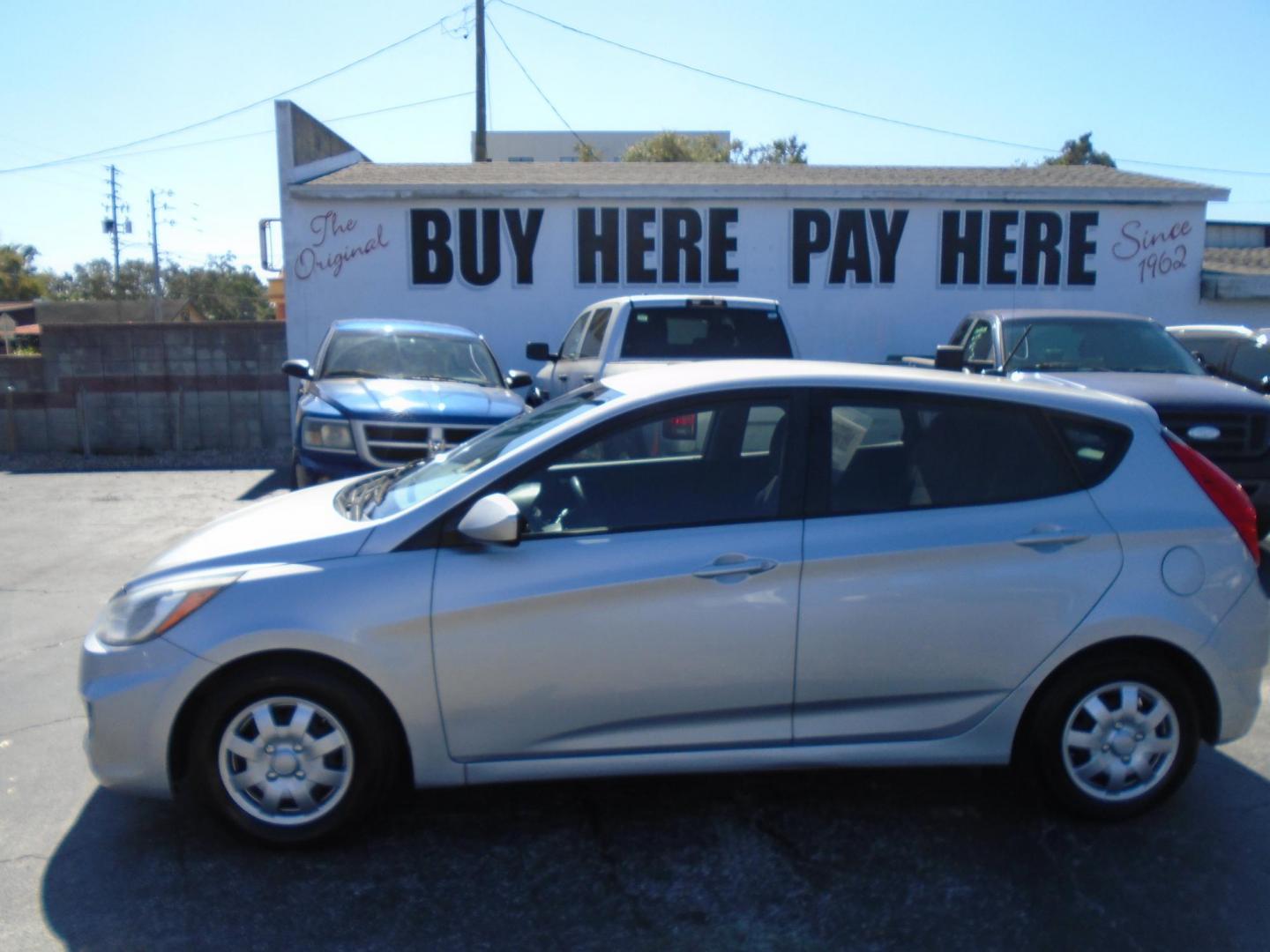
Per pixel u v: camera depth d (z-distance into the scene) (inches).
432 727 149.1
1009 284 589.9
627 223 573.6
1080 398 165.6
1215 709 160.6
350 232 567.5
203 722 147.3
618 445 157.3
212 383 600.1
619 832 159.5
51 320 1800.0
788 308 583.5
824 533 153.5
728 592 150.6
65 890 142.1
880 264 583.8
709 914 137.9
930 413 161.5
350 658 145.3
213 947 129.8
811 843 156.6
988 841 157.1
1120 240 592.1
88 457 582.9
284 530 159.2
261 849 152.3
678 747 154.1
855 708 155.6
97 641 151.7
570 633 148.8
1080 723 159.0
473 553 149.6
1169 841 157.2
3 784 174.4
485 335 577.9
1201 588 157.3
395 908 138.8
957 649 154.6
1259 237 967.6
